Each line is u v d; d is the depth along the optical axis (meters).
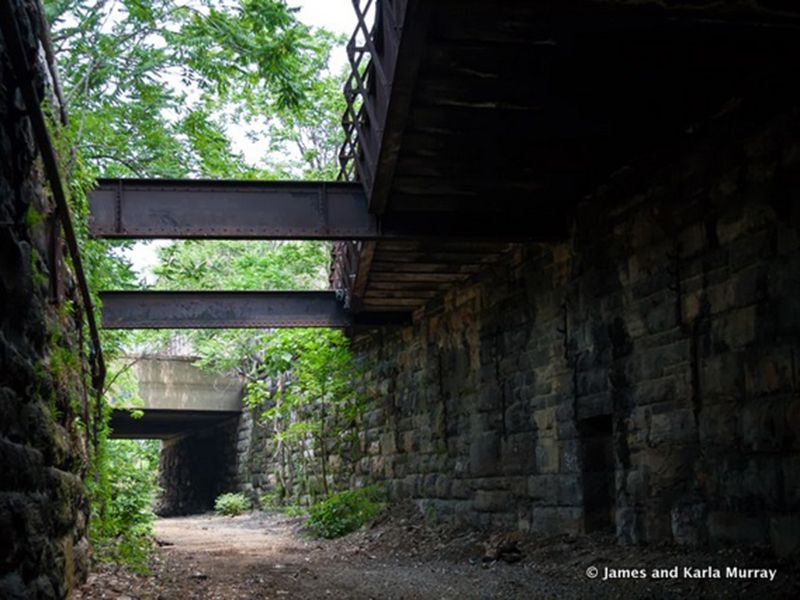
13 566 3.97
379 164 7.80
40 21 5.65
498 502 11.31
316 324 13.32
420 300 13.54
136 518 11.02
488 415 11.62
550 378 10.08
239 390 24.94
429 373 13.60
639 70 6.59
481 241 9.65
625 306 8.56
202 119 12.93
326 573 9.02
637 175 8.36
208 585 7.65
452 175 8.43
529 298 10.59
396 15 6.26
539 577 8.09
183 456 30.88
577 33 6.01
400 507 14.35
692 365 7.50
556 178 8.73
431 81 6.63
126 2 10.84
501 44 6.16
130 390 18.11
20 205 4.22
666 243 7.90
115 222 8.77
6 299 4.01
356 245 11.49
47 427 4.80
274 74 10.73
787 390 6.38
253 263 23.17
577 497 9.46
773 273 6.54
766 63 6.52
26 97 4.19
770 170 6.59
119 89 12.09
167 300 12.41
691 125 7.53
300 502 19.92
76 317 6.74
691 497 7.49
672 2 5.47
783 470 6.40
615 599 6.61
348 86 8.53
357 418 16.72
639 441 8.27
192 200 8.95
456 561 9.90
